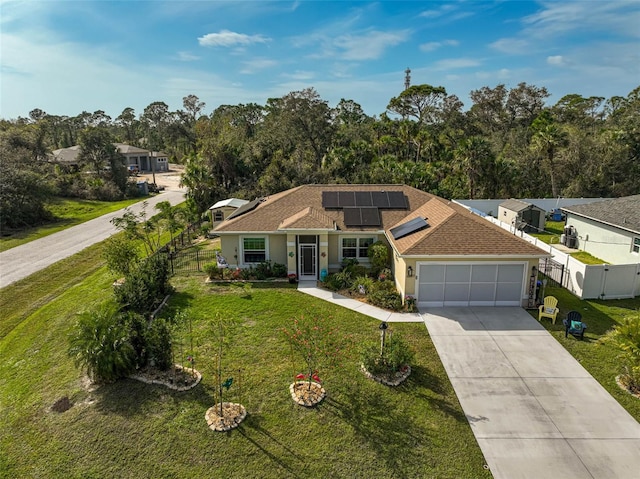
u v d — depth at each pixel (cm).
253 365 1351
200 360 1384
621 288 1903
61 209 4394
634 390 1228
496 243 1789
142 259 2258
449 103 7125
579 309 1789
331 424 1083
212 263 2242
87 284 2212
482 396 1203
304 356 1214
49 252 2836
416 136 5347
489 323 1659
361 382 1258
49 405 1187
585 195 4378
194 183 3900
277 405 1155
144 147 10244
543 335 1562
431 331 1594
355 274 2123
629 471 941
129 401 1183
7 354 1521
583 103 7050
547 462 966
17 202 3594
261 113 7888
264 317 1706
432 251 1752
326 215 2314
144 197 5462
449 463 959
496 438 1038
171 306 1823
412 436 1042
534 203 3894
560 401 1184
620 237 2433
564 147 4603
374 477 920
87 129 5631
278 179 4312
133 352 1288
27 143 5178
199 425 1082
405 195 2508
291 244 2120
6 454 1009
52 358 1456
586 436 1049
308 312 1753
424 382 1266
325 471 937
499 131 6944
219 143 4728
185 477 927
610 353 1433
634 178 4384
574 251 2802
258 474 932
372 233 2211
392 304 1791
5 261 2622
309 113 5553
